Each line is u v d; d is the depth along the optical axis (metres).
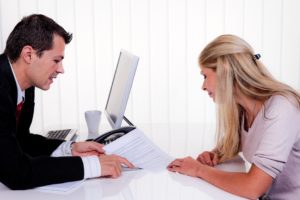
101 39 2.75
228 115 1.45
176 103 2.84
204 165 1.38
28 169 1.27
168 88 2.82
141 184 1.29
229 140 1.53
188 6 2.76
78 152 1.59
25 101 1.71
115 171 1.35
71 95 2.78
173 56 2.80
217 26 2.78
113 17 2.74
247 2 2.78
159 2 2.74
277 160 1.26
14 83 1.41
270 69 2.84
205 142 1.90
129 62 1.81
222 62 1.36
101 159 1.39
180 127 2.26
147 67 2.80
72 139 1.97
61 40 1.45
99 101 2.80
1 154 1.26
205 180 1.32
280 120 1.29
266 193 1.47
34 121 2.76
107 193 1.22
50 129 2.43
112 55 2.77
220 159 1.55
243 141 1.52
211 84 1.41
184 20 2.77
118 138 1.65
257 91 1.38
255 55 1.40
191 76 2.82
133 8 2.74
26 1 2.67
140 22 2.75
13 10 2.66
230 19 2.78
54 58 1.44
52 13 2.70
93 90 2.79
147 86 2.81
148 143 1.61
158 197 1.18
